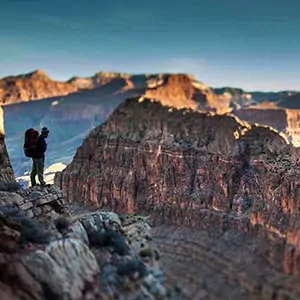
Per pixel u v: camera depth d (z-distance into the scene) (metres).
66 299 9.10
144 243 10.83
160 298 7.87
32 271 9.59
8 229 11.30
